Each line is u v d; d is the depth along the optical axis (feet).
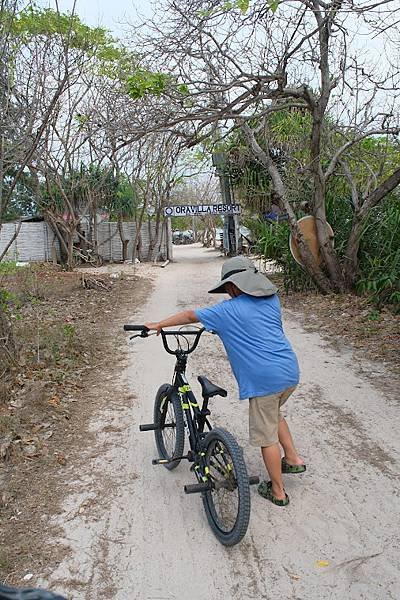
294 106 33.45
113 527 13.37
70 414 19.75
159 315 35.91
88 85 54.24
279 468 13.61
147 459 16.62
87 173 63.72
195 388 22.54
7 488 14.90
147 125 30.30
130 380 23.56
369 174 39.14
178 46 29.32
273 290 13.48
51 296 42.22
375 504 13.88
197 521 13.52
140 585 11.46
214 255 85.35
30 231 68.33
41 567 12.00
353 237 36.06
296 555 12.16
